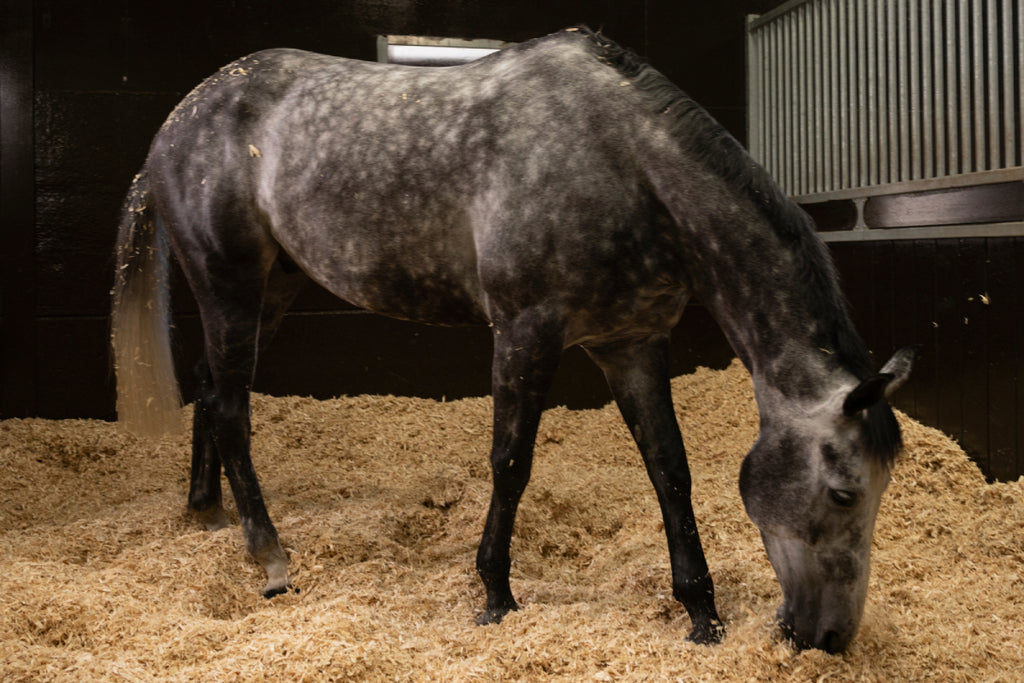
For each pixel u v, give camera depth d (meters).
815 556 1.84
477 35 4.92
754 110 5.11
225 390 2.66
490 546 2.21
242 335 2.67
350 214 2.38
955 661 1.99
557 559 2.88
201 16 4.58
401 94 2.40
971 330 3.48
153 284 2.85
